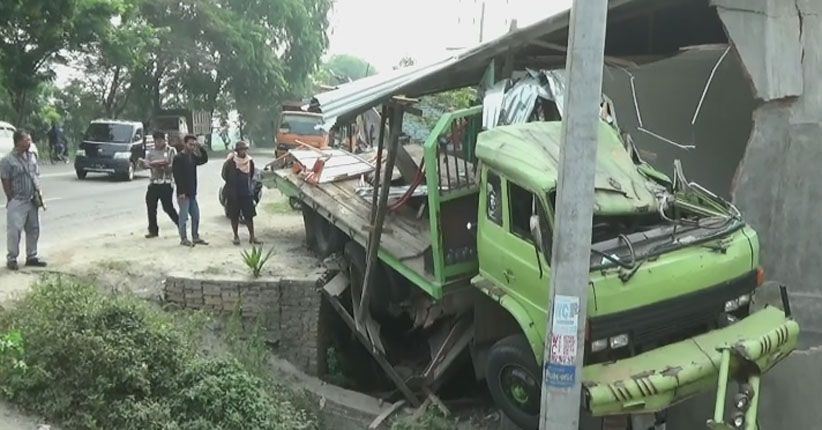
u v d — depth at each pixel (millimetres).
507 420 6820
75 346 5895
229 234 12273
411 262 7910
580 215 4266
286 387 7961
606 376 5121
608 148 6449
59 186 19250
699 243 5707
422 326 8547
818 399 6512
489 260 6375
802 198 6750
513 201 6086
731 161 9008
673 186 6566
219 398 6234
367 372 9344
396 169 9594
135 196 17188
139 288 9008
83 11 27125
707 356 5320
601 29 4133
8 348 5902
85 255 10023
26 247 9164
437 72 8148
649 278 5352
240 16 44188
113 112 42000
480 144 6488
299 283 8859
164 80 43875
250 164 11312
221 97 47031
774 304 6801
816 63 6746
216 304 8820
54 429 5570
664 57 9492
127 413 5773
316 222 10617
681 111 9305
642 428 5715
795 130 6793
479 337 6918
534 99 7262
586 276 4328
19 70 27016
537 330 5770
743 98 8961
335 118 8000
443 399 8312
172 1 40406
